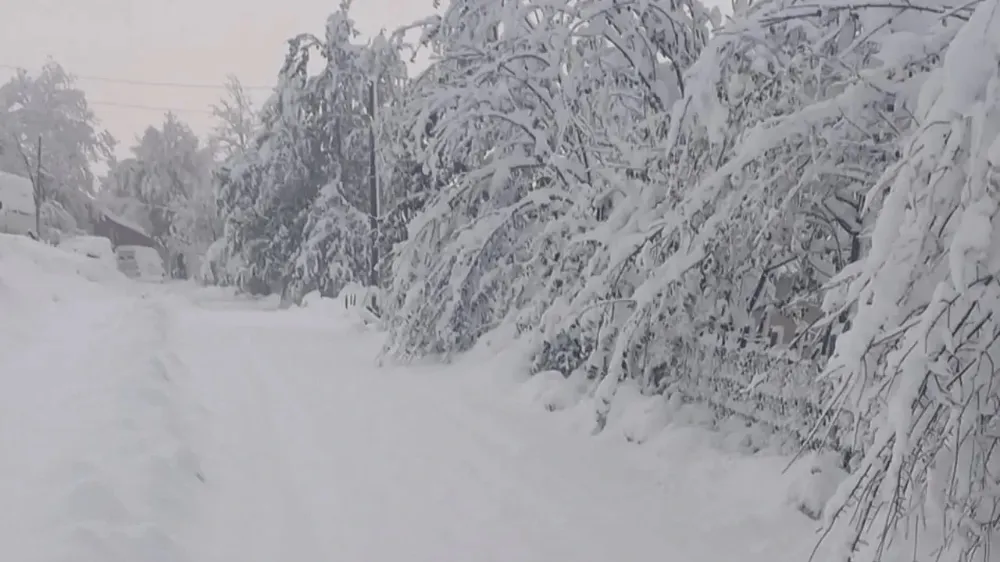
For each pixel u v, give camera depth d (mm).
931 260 4027
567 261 10094
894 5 5723
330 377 11742
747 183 6840
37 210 50500
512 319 12617
